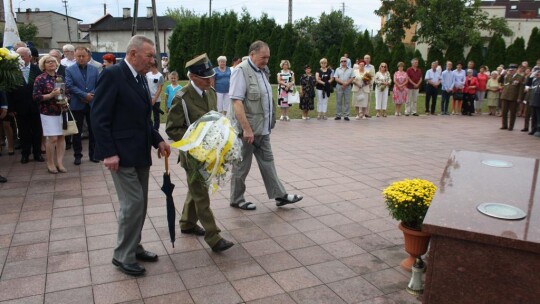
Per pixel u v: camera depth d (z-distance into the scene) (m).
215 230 3.87
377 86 14.35
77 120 7.00
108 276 3.48
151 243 4.12
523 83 11.84
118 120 3.32
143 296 3.21
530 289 2.00
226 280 3.46
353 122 12.93
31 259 3.75
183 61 36.84
